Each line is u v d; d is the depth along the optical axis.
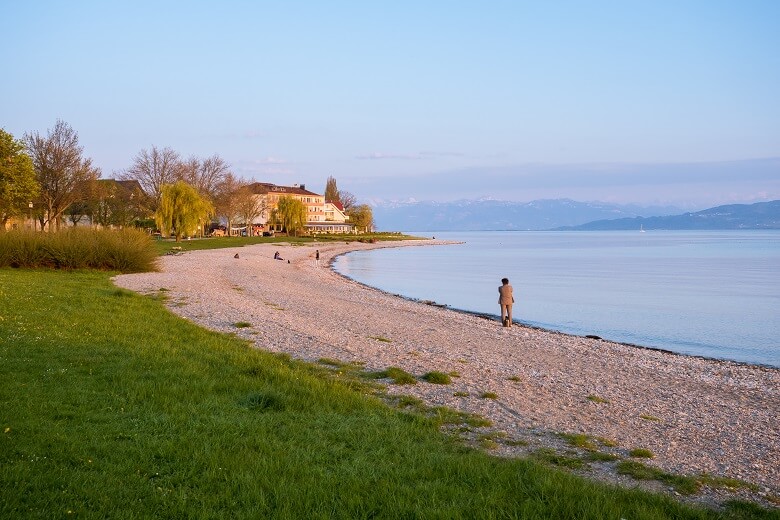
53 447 7.23
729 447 9.79
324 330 20.00
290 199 142.00
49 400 9.11
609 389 13.91
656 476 8.03
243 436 8.27
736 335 29.12
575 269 75.75
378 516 6.16
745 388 15.71
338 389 11.35
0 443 7.16
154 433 8.15
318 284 44.59
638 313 36.66
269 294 32.16
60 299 21.27
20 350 12.45
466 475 7.31
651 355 21.94
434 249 139.50
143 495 6.30
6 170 48.88
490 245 171.12
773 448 9.84
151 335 15.71
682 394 14.08
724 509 6.97
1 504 5.73
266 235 136.62
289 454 7.69
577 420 10.92
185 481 6.75
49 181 67.75
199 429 8.47
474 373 14.48
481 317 32.66
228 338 16.70
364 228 191.75
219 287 32.94
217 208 114.31
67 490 6.20
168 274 38.69
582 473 8.06
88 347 13.38
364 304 32.09
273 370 12.31
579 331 29.97
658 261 92.81
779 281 58.44
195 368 12.07
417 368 14.53
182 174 105.81
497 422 10.38
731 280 59.78
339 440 8.51
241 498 6.37
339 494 6.61
